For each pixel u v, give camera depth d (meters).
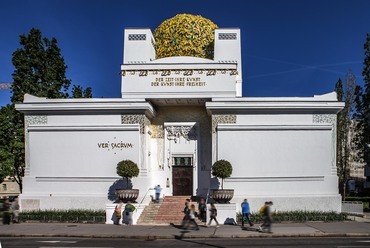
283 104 27.27
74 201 27.39
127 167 26.05
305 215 25.00
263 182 27.16
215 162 26.23
